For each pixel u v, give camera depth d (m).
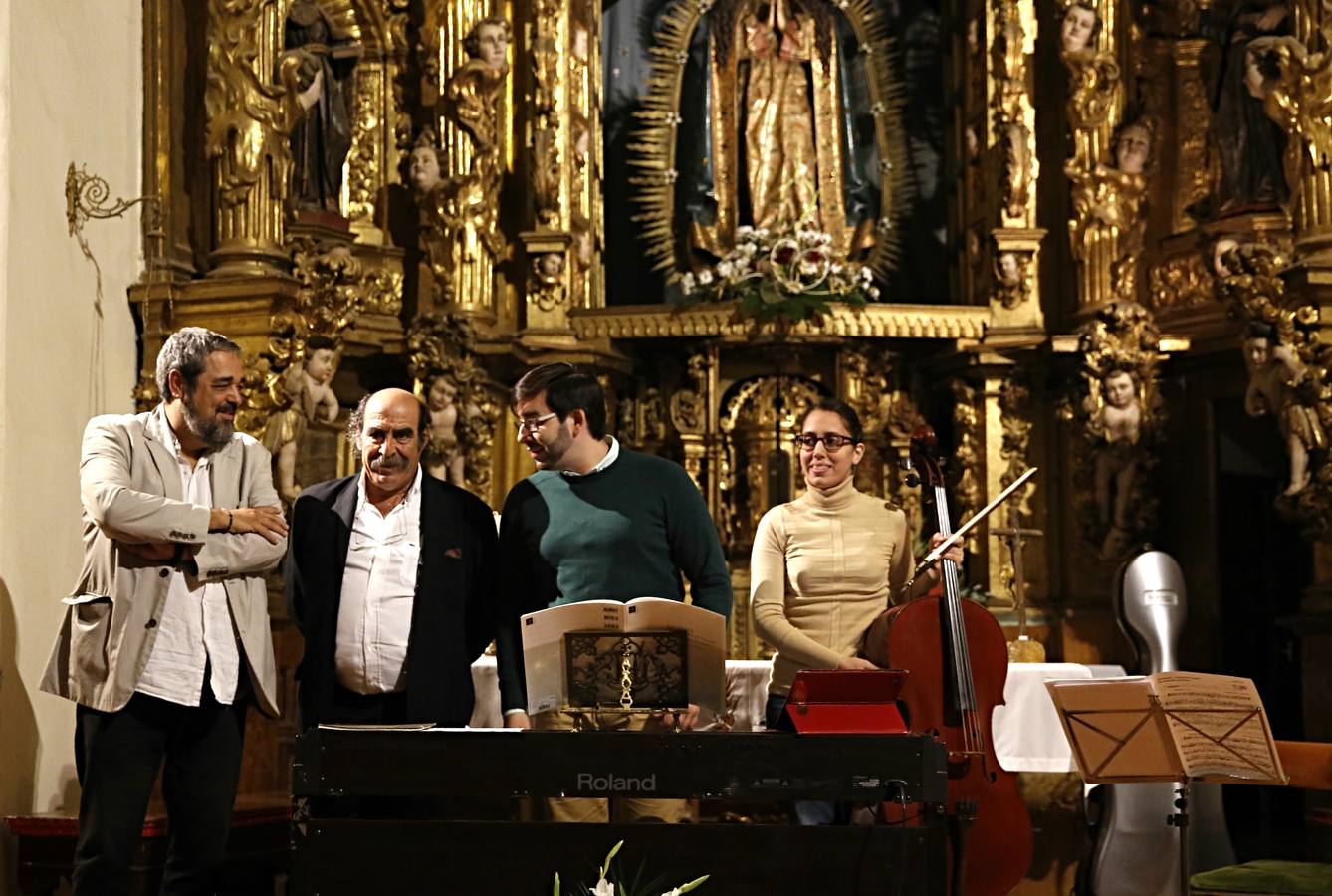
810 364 9.24
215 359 4.75
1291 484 7.37
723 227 9.61
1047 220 9.29
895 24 10.01
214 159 7.12
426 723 4.43
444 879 3.82
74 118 6.44
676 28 9.93
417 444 4.64
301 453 7.75
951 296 9.78
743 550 9.07
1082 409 8.68
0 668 5.69
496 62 8.86
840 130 9.78
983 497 9.02
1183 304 8.91
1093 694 4.91
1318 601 7.52
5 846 5.63
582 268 9.36
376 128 8.93
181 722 4.69
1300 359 7.26
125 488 4.57
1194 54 9.05
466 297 8.83
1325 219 7.33
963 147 9.69
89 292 6.51
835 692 3.92
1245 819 8.64
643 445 9.34
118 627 4.59
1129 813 6.46
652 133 9.88
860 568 5.12
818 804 5.16
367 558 4.59
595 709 4.04
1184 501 8.97
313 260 7.46
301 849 3.85
